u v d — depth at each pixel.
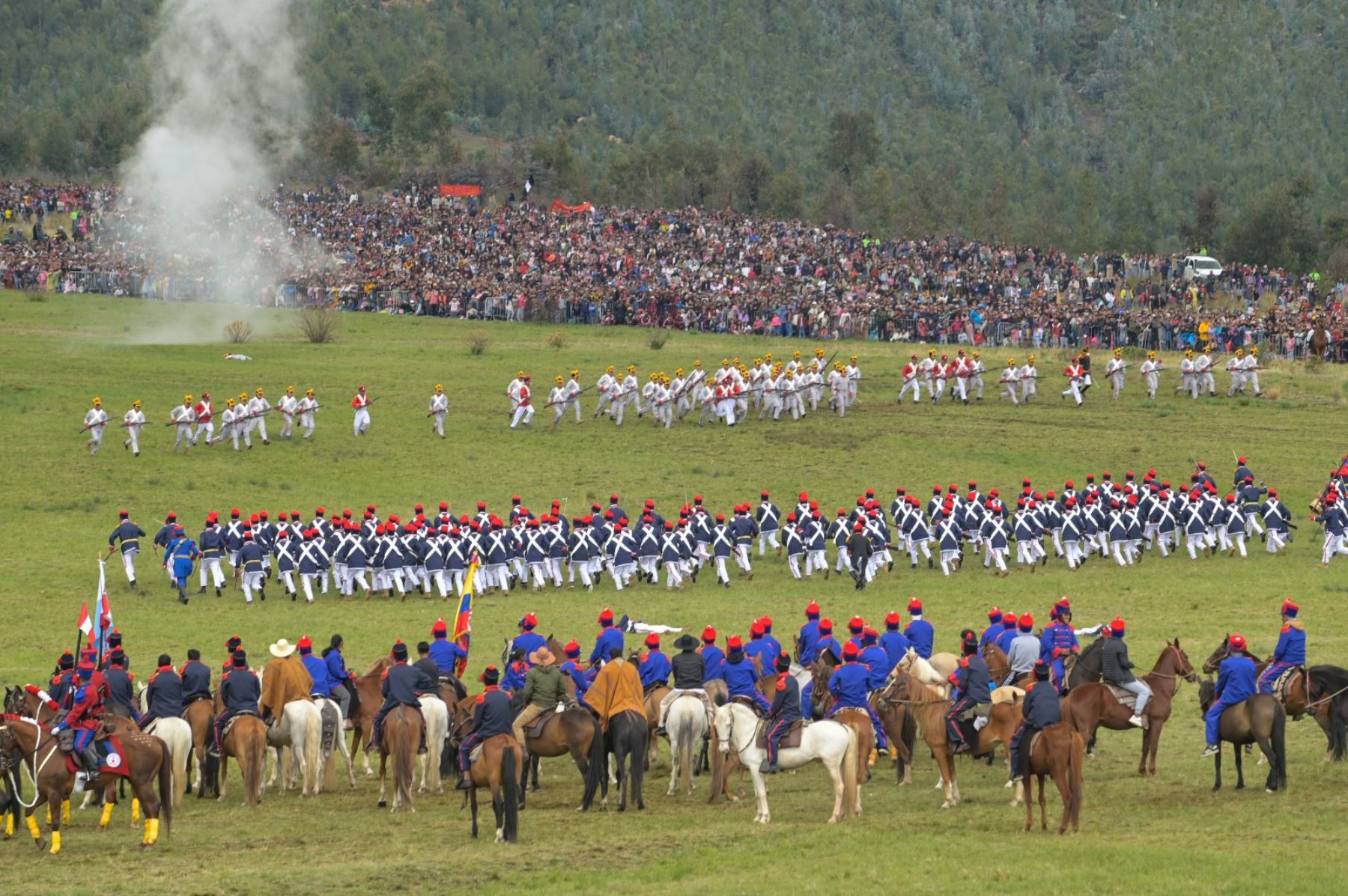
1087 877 22.61
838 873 23.34
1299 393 83.31
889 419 77.44
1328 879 22.11
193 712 30.48
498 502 62.81
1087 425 76.19
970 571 54.69
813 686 31.52
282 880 24.03
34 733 27.05
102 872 24.86
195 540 57.44
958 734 28.17
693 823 27.58
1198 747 33.09
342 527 52.41
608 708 28.95
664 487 65.00
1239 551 57.38
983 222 181.62
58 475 66.06
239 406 71.12
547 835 26.84
